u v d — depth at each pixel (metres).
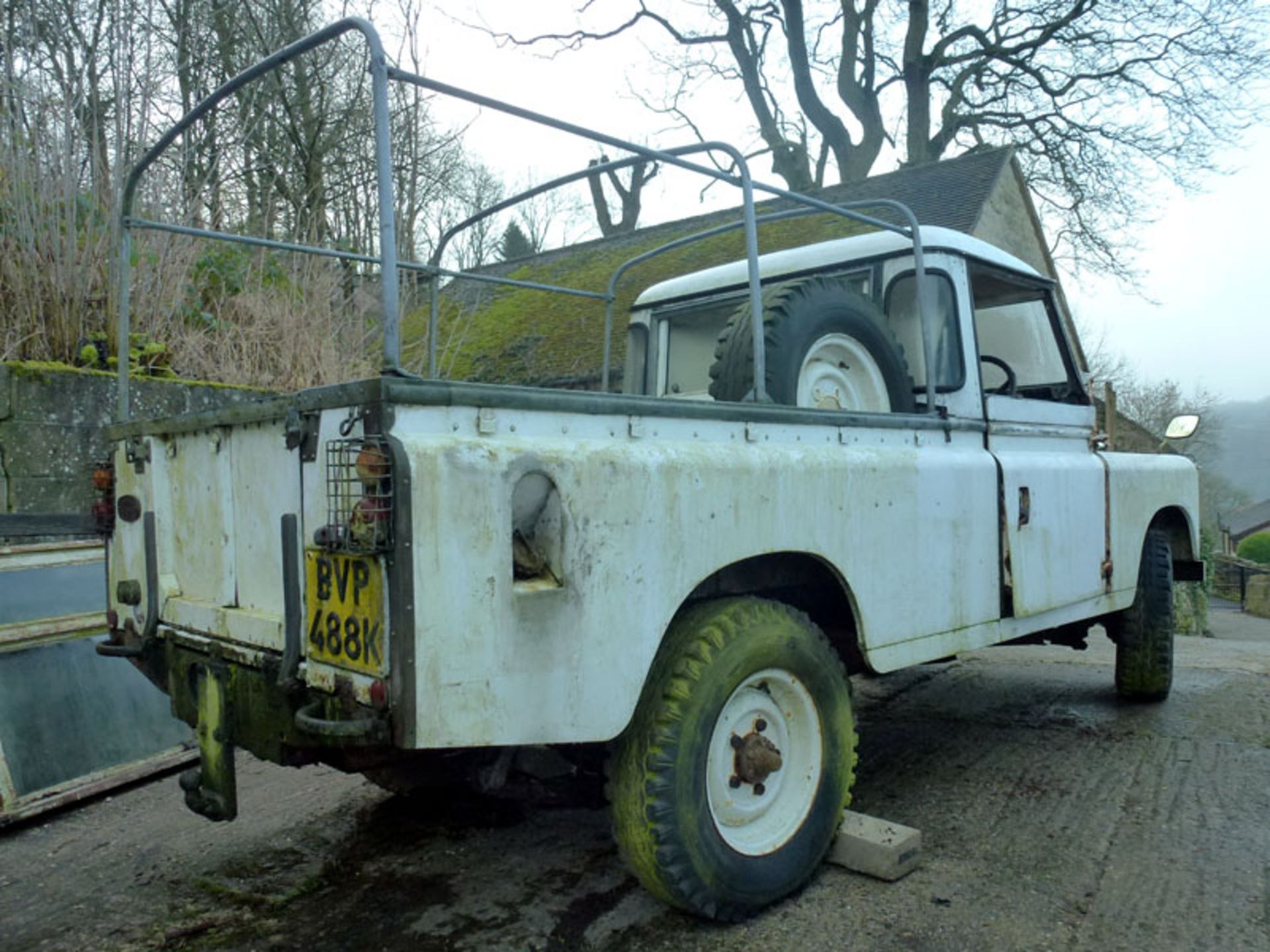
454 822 3.59
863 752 4.40
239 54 10.30
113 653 3.00
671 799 2.50
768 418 2.88
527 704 2.19
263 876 3.15
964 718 4.96
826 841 2.93
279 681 2.28
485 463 2.13
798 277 4.32
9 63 5.51
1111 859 3.10
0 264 5.36
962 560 3.53
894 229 3.68
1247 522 63.56
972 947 2.55
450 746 2.06
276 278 7.42
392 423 2.05
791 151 25.16
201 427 2.71
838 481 3.01
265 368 6.72
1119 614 5.06
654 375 4.88
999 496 3.76
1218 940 2.57
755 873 2.68
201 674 2.71
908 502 3.29
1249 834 3.27
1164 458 5.28
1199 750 4.24
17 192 5.38
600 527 2.34
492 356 11.57
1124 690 5.12
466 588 2.09
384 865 3.21
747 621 2.73
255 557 2.54
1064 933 2.62
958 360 3.85
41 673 3.93
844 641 3.42
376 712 2.04
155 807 3.82
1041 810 3.57
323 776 4.16
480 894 2.97
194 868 3.22
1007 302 4.70
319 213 9.35
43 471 4.77
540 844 3.37
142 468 3.07
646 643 2.43
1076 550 4.26
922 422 3.50
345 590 2.14
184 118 2.93
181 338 6.24
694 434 2.67
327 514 2.20
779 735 2.92
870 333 3.64
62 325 5.42
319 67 10.52
